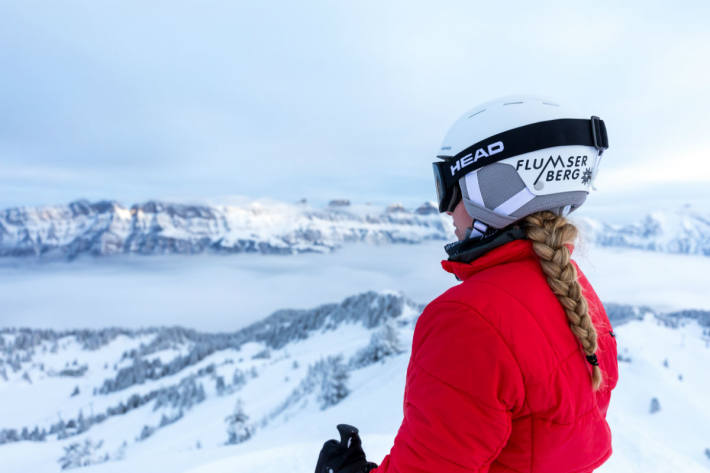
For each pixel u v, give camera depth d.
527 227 1.10
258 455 6.55
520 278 1.03
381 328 78.88
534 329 0.93
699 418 86.50
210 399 116.25
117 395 170.00
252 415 84.75
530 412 0.94
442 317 0.98
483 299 0.96
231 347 198.50
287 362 136.38
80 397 179.38
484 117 1.14
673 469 5.35
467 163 1.14
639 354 122.25
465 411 0.89
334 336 175.88
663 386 101.25
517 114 1.09
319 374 83.62
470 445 0.89
